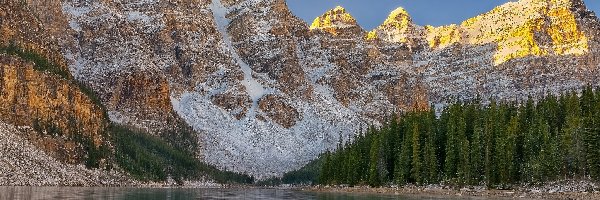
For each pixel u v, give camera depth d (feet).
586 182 397.60
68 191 446.19
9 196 354.54
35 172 573.33
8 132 622.95
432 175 508.53
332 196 444.55
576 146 413.18
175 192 509.76
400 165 536.83
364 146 633.61
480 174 474.08
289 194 512.22
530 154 454.81
